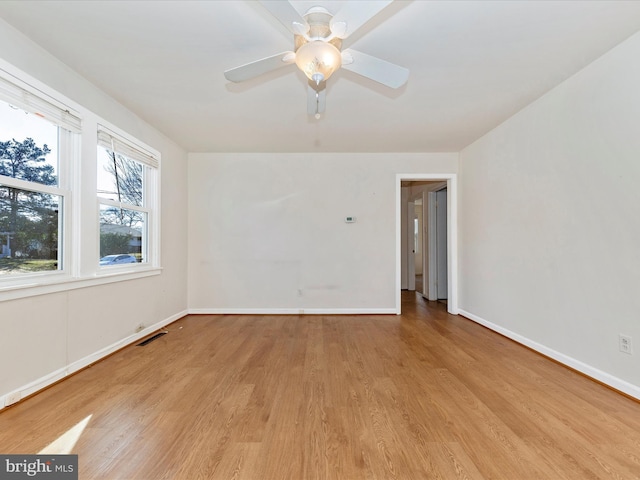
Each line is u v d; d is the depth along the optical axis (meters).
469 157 4.05
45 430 1.62
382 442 1.55
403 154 4.40
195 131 3.56
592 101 2.23
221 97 2.74
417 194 6.38
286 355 2.75
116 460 1.41
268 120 3.24
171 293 3.89
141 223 3.39
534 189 2.83
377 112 3.05
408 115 3.12
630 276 1.97
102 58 2.17
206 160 4.39
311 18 1.52
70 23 1.83
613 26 1.86
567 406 1.88
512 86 2.56
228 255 4.39
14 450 1.48
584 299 2.31
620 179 2.03
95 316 2.57
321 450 1.49
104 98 2.67
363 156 4.41
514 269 3.12
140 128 3.21
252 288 4.39
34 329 2.02
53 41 1.99
